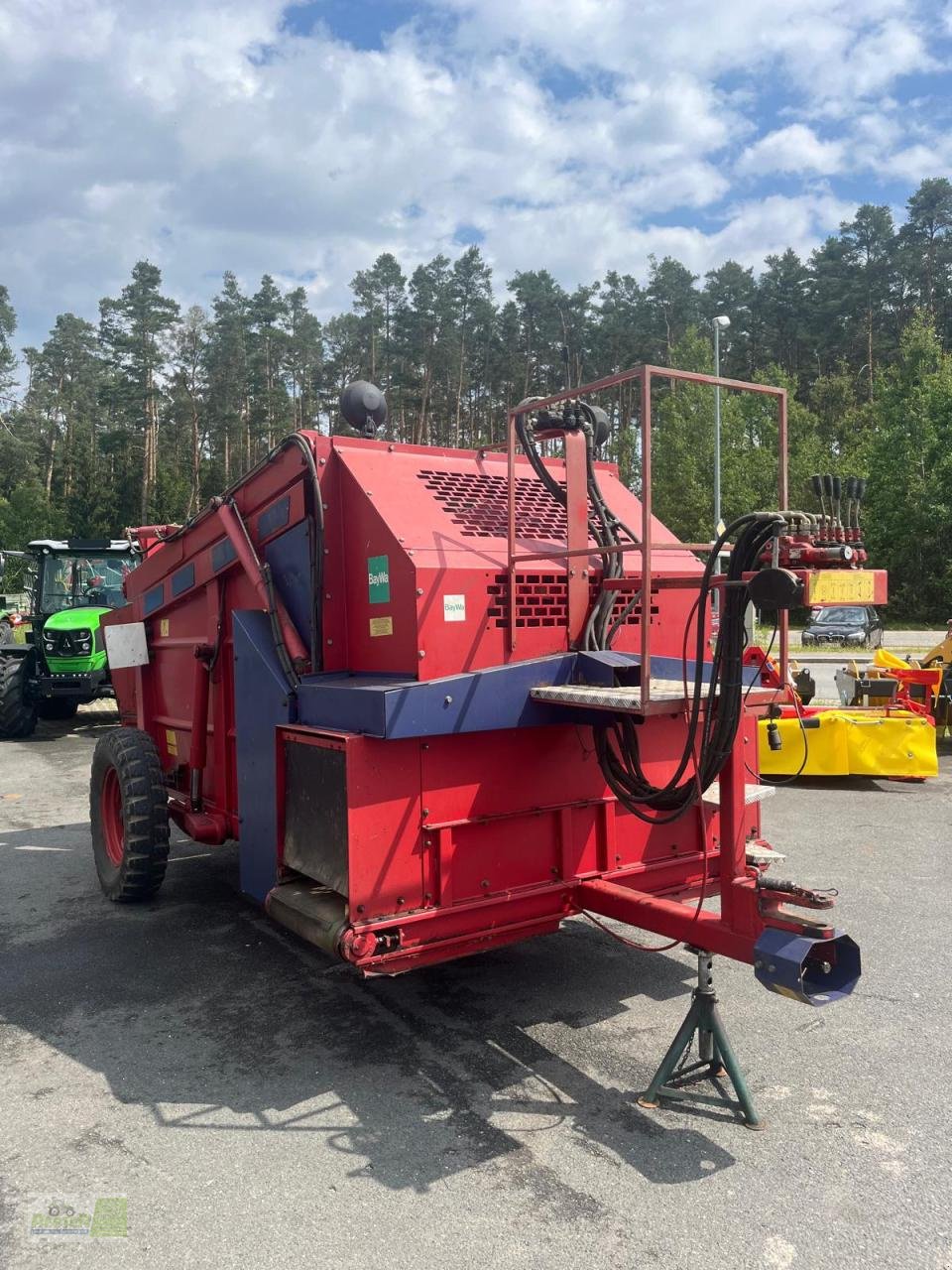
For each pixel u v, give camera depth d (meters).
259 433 59.56
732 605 3.26
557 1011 4.38
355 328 60.81
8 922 5.73
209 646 5.40
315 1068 3.85
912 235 60.47
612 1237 2.75
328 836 3.67
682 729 4.51
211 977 4.84
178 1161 3.19
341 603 4.29
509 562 3.97
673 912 3.63
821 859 6.71
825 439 52.75
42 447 70.38
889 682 9.54
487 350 57.22
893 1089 3.59
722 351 59.38
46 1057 3.98
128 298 59.72
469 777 3.80
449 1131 3.35
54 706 15.16
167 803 5.86
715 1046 3.55
